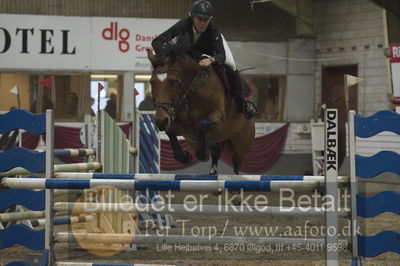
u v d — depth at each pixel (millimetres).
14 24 21719
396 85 17609
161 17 22328
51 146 8195
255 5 23109
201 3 8578
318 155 21391
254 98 23203
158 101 8102
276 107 23328
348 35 22469
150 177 8398
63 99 22062
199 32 8727
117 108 22266
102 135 10344
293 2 23281
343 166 20094
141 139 11945
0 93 21812
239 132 10375
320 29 23281
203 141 8469
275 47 23266
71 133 21859
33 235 8188
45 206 8172
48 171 8188
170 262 9508
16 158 8281
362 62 22062
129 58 22203
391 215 14984
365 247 7641
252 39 23141
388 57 18500
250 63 23141
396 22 18953
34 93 21938
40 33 21812
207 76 8562
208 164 22328
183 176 8211
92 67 22062
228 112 9250
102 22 22047
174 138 8562
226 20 23016
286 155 22969
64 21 21922
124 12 22156
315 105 23406
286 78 23281
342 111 22969
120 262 9523
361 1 22094
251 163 22656
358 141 20297
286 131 23031
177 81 8242
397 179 18594
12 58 21734
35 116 8180
